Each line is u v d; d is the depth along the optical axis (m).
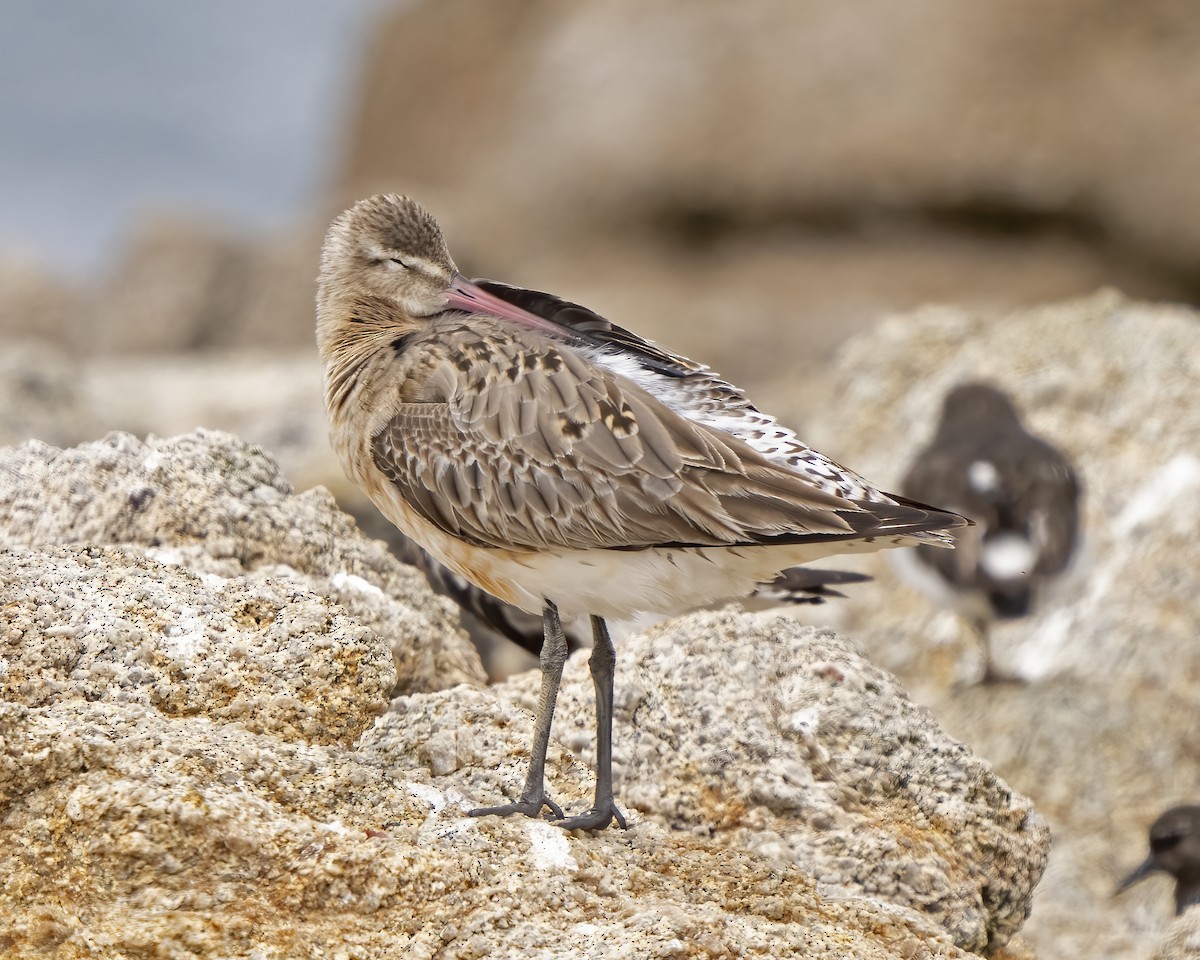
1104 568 17.84
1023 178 38.56
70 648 9.09
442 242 11.10
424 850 8.29
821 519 8.89
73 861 7.88
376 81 50.66
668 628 10.78
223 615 9.62
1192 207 37.91
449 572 13.60
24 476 11.16
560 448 9.20
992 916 10.06
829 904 9.07
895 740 10.11
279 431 24.55
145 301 38.16
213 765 8.38
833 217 40.47
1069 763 15.49
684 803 9.85
